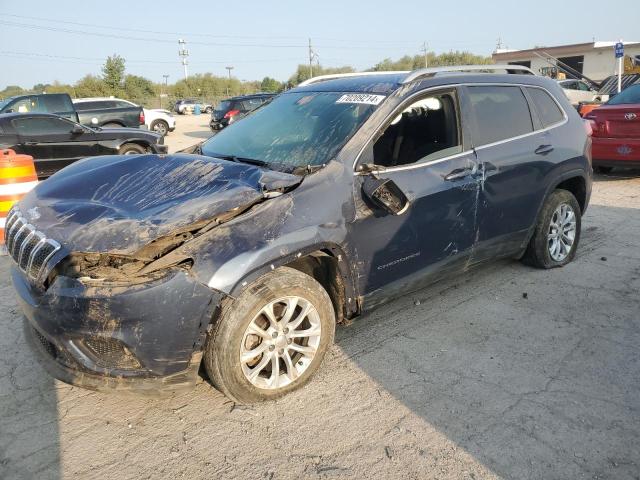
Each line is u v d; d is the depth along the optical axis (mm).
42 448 2805
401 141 3742
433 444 2787
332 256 3289
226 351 2859
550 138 4699
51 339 2777
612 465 2619
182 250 2736
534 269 5109
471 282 4852
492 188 4160
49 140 10578
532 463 2643
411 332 3959
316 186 3219
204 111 50812
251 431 2910
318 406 3109
